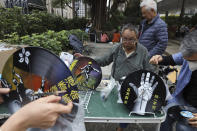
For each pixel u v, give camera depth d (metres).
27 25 5.27
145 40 2.36
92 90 1.66
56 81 0.79
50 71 0.78
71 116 0.74
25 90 0.81
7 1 6.32
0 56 1.29
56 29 9.26
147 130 2.47
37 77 0.79
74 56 1.88
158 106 1.32
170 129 1.36
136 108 1.33
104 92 1.59
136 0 16.67
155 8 2.22
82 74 1.65
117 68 1.86
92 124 2.58
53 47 3.29
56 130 0.66
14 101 0.83
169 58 1.60
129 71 1.78
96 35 11.88
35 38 3.20
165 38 2.22
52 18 8.34
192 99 1.39
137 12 16.67
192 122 1.21
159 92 1.33
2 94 0.80
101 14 13.77
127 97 1.34
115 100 1.55
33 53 0.76
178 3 15.16
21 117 0.45
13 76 0.82
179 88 1.46
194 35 1.24
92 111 1.36
